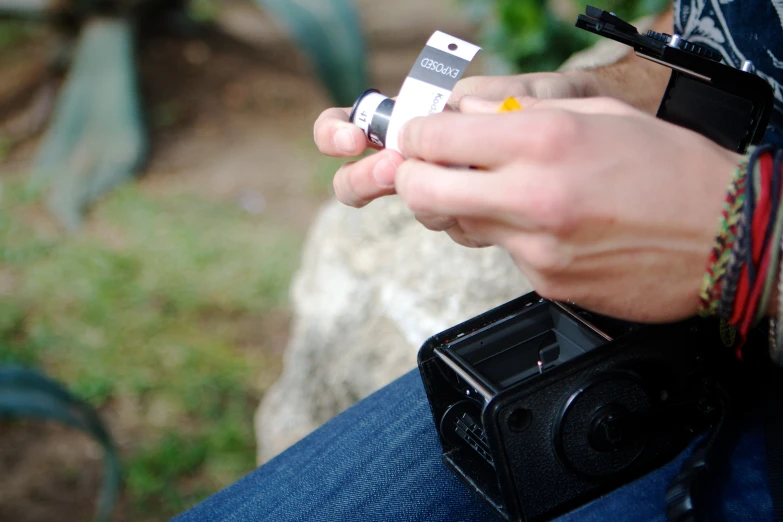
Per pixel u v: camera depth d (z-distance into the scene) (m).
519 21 3.57
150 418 2.92
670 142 0.68
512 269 1.54
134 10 5.91
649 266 0.70
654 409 0.83
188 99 5.67
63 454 2.79
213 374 3.11
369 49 6.68
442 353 0.85
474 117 0.68
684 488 0.72
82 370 3.13
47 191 4.57
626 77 1.11
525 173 0.65
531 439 0.78
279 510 0.92
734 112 0.85
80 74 5.38
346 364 1.67
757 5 0.92
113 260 3.81
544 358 0.88
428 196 0.69
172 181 4.82
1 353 3.17
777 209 0.67
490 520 0.88
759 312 0.70
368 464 0.95
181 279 3.71
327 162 4.91
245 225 4.26
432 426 0.97
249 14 6.92
